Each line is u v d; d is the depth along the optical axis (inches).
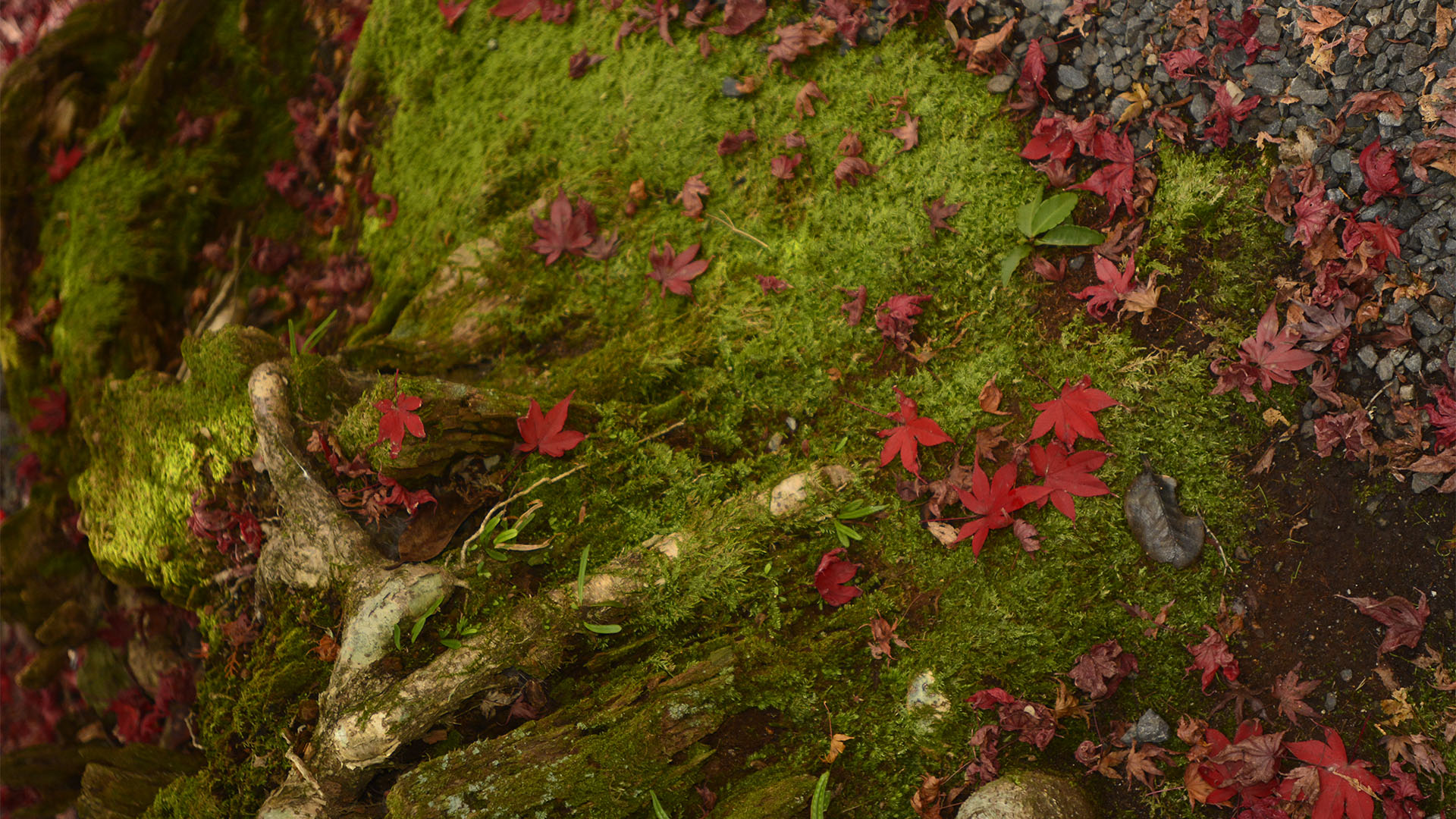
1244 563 48.5
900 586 50.2
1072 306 50.4
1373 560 47.5
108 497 55.8
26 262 63.6
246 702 51.6
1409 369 47.3
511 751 48.4
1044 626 49.1
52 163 63.7
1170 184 49.8
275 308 61.0
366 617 49.1
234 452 52.6
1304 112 48.6
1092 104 50.7
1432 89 47.1
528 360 54.1
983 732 48.7
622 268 54.2
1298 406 48.5
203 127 62.3
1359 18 48.1
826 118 53.1
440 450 50.3
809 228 52.7
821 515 50.2
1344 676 47.4
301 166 62.5
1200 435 49.0
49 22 67.9
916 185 51.9
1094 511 49.3
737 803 49.0
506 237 55.3
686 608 49.7
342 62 62.6
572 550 50.9
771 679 49.6
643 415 52.1
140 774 54.1
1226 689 48.1
